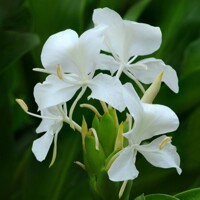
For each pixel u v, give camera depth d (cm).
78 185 105
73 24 107
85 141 76
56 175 107
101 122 76
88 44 72
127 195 77
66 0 107
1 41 104
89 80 73
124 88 71
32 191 107
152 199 79
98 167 76
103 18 76
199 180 107
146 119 72
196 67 107
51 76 73
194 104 105
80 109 102
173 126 73
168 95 104
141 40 76
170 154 74
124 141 75
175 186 107
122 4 108
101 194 76
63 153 106
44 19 108
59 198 107
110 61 77
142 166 105
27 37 105
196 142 105
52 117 76
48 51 73
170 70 78
